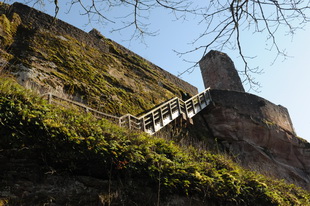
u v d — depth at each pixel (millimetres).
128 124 7801
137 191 5055
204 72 18328
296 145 13547
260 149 12156
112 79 10477
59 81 8539
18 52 8438
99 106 8867
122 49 12945
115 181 4988
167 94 12453
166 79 13625
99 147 4855
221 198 6016
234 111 12648
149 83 12133
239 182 6594
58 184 4410
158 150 6090
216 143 11609
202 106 12398
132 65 12328
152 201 5086
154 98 11523
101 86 9711
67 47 10023
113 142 5152
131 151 5266
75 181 4590
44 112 4859
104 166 4895
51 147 4484
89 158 4758
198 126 11953
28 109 4594
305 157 13469
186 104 11266
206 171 6434
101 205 4508
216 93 13281
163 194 5344
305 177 12617
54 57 9203
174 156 6270
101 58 11078
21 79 7547
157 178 5223
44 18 10211
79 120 5168
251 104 13367
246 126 12430
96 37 12328
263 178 7570
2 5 9578
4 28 8672
